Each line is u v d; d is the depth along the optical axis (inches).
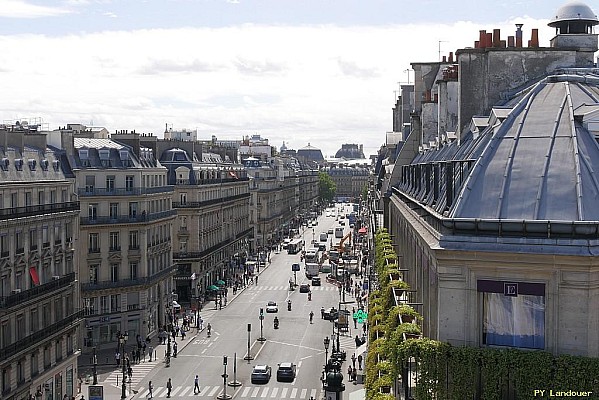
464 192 1315.2
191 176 5979.3
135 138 4773.6
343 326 4773.6
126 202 4461.1
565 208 1240.8
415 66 3597.4
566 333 1182.9
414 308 1878.7
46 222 3321.9
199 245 6013.8
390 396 1553.9
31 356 3083.2
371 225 6407.5
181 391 3405.5
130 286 4443.9
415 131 3649.1
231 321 5083.7
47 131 4227.4
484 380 1214.9
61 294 3417.8
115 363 3988.7
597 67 2066.9
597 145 1327.5
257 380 3548.2
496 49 2059.5
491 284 1225.4
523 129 1368.1
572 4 2113.7
